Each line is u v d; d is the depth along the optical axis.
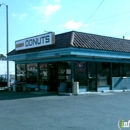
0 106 12.02
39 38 18.80
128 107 11.48
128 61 21.73
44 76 20.33
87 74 18.34
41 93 18.16
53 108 11.27
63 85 17.66
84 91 18.09
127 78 21.69
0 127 7.80
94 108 11.23
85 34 19.33
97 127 7.68
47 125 7.99
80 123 8.24
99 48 17.66
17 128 7.64
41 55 18.25
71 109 10.98
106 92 19.03
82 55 17.02
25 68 22.92
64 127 7.70
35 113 10.09
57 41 17.92
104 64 19.88
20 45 21.34
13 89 21.28
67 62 17.95
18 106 11.95
